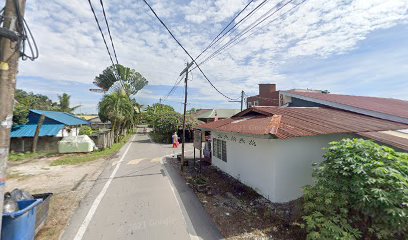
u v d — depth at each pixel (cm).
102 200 685
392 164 416
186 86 1110
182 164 1091
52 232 488
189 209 618
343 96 1446
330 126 702
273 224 526
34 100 3497
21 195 451
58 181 902
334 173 460
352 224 427
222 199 696
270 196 660
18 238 371
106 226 520
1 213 326
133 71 3559
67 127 1997
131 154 1623
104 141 1833
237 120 1005
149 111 4569
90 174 1019
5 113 323
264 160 691
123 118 2389
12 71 328
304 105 1329
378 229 378
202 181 839
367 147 457
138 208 624
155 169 1126
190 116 2731
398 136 765
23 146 1691
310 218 429
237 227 515
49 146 1742
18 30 324
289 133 595
